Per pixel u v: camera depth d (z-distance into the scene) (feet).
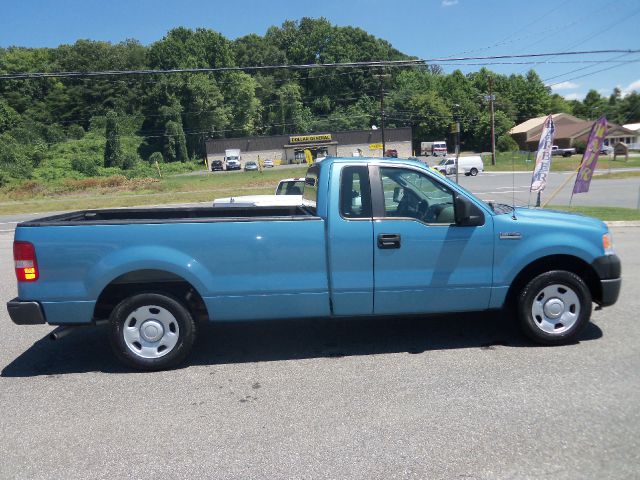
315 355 17.19
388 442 11.60
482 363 15.88
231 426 12.62
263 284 15.97
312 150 280.51
